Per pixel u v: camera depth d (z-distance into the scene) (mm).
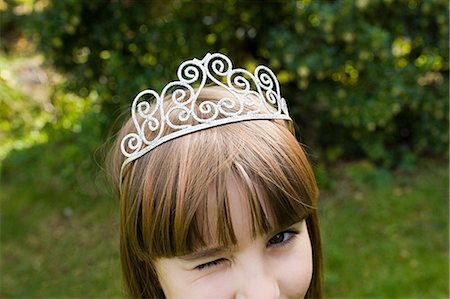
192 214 815
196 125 880
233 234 812
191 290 859
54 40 3338
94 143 3449
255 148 847
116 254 3135
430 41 3676
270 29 3393
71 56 3504
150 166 883
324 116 3734
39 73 4789
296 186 871
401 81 3471
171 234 843
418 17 3619
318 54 3264
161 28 3332
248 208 813
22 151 4344
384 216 3291
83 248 3227
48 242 3301
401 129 3957
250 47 3570
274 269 856
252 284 826
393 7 3531
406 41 3627
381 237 3119
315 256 1139
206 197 811
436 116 3777
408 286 2711
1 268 3080
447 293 2650
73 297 2824
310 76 3471
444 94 3738
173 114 917
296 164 884
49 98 4270
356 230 3174
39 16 3359
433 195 3477
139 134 930
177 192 828
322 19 3141
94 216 3496
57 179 3902
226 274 843
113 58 3178
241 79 1035
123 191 959
